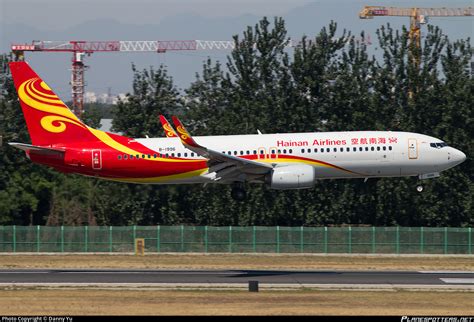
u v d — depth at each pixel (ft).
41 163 648.38
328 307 382.83
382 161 630.74
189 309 375.25
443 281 495.82
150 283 483.10
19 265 600.39
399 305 390.42
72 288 460.55
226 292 440.86
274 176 611.47
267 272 547.49
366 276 521.24
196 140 643.45
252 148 632.38
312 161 628.69
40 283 484.74
